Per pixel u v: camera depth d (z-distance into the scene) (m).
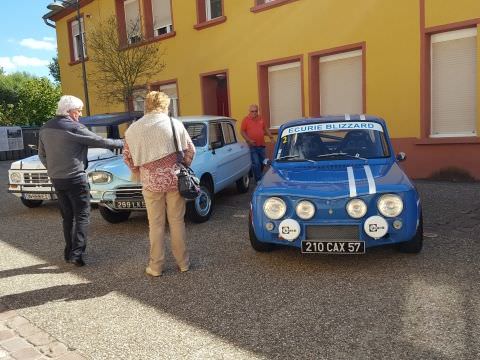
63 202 5.33
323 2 11.17
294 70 12.39
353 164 5.38
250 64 13.08
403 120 10.03
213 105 14.83
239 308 3.95
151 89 16.02
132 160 4.76
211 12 14.29
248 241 5.89
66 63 20.91
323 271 4.66
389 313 3.66
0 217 8.63
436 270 4.48
